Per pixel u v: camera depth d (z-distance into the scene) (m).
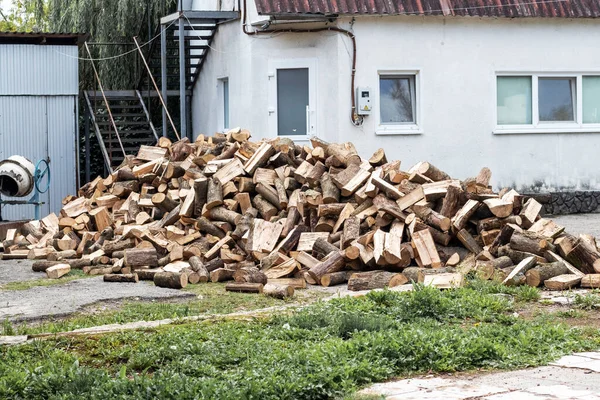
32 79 23.58
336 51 21.80
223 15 23.03
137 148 26.64
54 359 8.41
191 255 14.96
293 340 9.04
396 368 7.95
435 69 22.64
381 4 21.88
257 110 22.44
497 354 8.27
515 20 23.27
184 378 7.36
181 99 23.16
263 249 14.41
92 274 15.09
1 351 8.74
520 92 23.62
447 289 11.70
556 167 23.78
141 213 16.98
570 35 23.78
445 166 22.81
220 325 9.80
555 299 11.52
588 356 8.47
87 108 27.41
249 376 7.51
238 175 16.19
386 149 22.28
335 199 14.85
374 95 22.11
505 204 13.78
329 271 13.57
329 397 7.22
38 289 13.64
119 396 7.04
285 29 22.02
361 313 10.16
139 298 12.71
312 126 22.05
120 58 29.05
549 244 12.96
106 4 28.61
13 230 18.72
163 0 28.14
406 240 14.19
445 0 22.48
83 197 18.86
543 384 7.41
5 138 23.47
